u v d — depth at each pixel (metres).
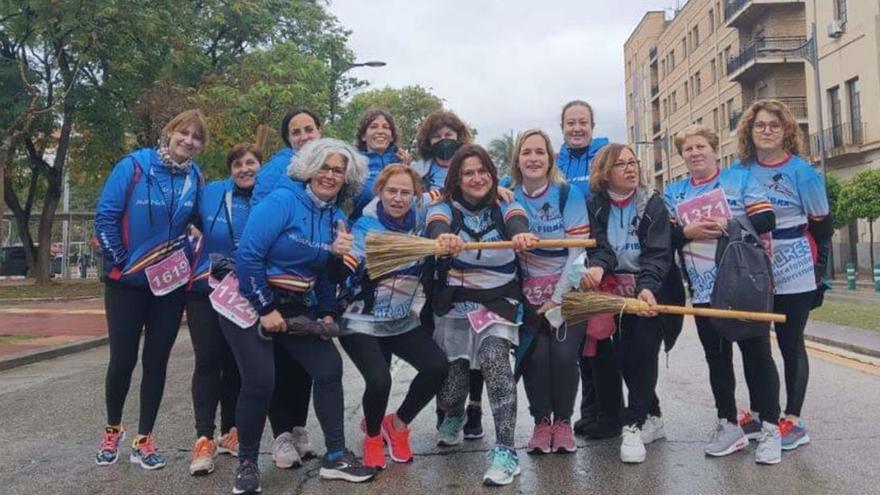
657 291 4.25
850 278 24.73
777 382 4.27
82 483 4.12
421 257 3.97
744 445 4.45
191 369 8.69
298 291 3.96
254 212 3.90
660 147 55.91
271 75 20.42
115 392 4.44
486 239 4.18
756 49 35.34
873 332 10.02
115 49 19.56
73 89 21.36
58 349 10.54
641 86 60.56
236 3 23.50
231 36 24.75
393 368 8.23
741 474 4.01
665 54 53.94
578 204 4.41
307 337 4.07
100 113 22.27
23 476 4.27
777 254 4.59
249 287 3.83
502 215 4.25
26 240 27.14
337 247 3.99
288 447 4.37
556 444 4.49
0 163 14.02
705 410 5.68
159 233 4.32
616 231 4.45
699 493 3.72
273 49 21.81
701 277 4.41
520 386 6.96
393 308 4.13
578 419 5.49
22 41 19.97
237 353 3.92
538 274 4.37
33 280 28.61
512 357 4.79
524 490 3.83
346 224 4.21
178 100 20.64
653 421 4.77
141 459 4.41
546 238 4.39
